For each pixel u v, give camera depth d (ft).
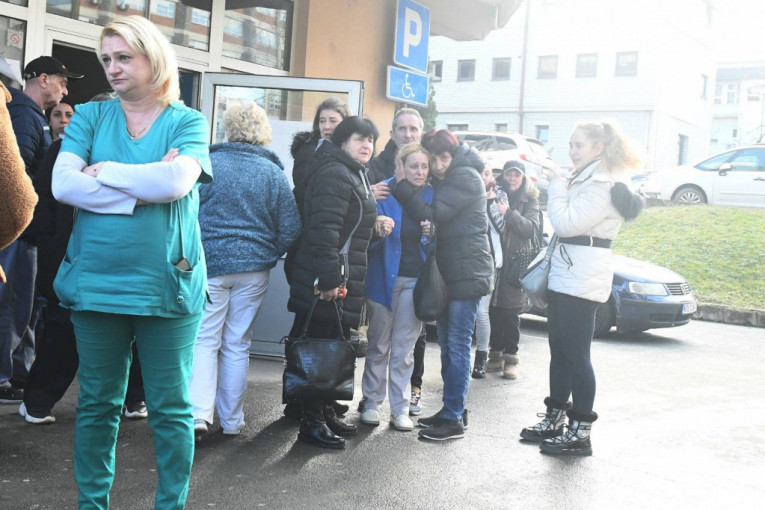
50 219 15.16
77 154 10.00
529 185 24.56
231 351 16.02
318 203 15.23
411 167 16.70
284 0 30.50
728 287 47.52
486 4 39.19
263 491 13.32
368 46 33.81
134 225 9.70
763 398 23.34
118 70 9.79
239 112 16.07
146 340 10.14
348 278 15.60
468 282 16.88
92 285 9.72
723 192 63.77
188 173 9.71
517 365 25.54
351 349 15.56
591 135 16.03
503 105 135.23
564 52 131.23
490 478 14.79
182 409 10.44
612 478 15.31
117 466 13.94
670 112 131.13
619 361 28.37
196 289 10.28
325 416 16.69
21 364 17.74
